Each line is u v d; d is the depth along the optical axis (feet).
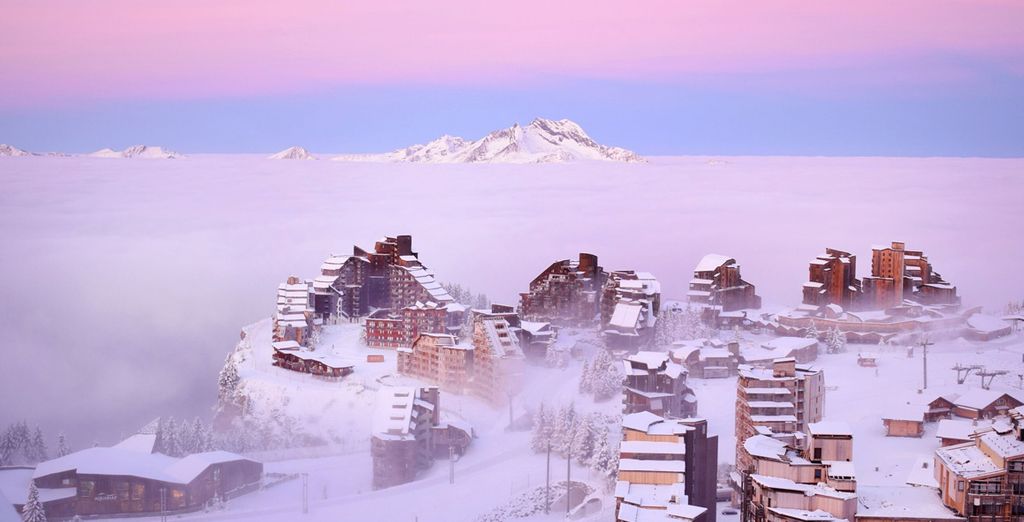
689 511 618.85
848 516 626.64
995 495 628.69
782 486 635.66
